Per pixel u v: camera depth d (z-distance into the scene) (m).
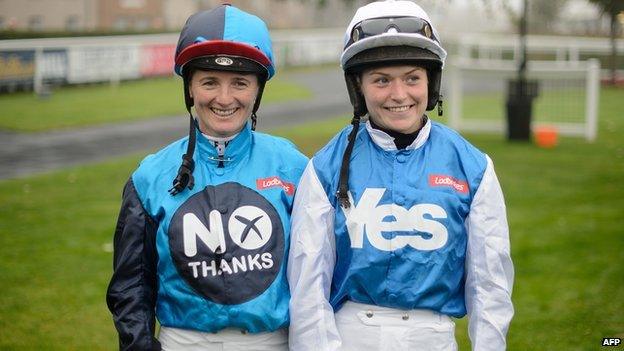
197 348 2.40
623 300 4.84
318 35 30.58
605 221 6.78
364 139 2.45
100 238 6.27
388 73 2.35
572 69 11.73
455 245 2.37
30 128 12.20
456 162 2.42
